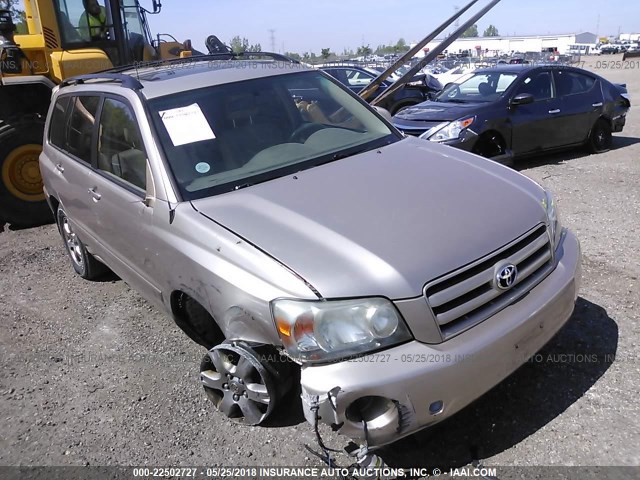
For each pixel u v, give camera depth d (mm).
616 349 3318
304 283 2381
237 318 2619
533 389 3037
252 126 3600
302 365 2367
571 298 2895
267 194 3029
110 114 3797
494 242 2588
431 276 2373
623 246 4840
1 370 3773
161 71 4031
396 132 4027
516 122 7695
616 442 2650
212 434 2969
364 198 2898
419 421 2344
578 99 8414
